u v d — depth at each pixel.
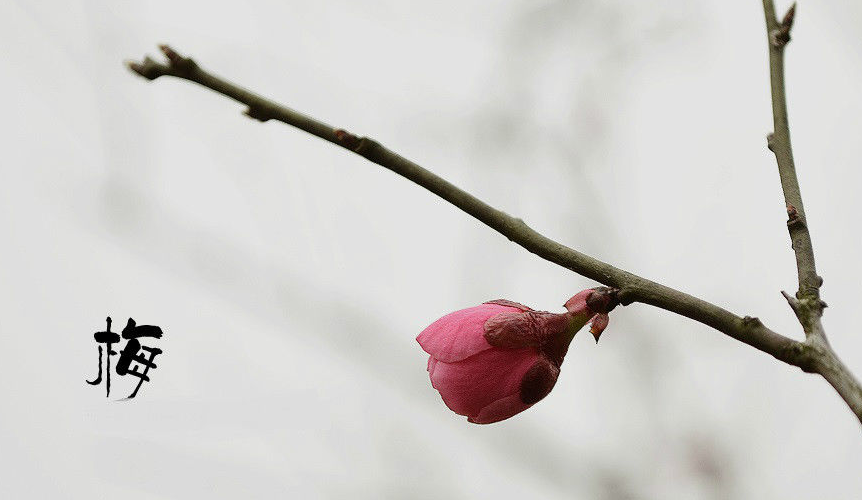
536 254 0.31
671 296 0.31
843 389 0.30
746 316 0.31
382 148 0.31
